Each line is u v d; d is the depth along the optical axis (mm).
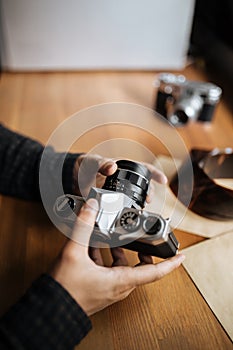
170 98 637
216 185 411
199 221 435
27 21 730
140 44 791
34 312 278
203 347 320
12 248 404
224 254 397
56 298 283
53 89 748
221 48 826
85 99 714
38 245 408
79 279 298
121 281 315
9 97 710
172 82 627
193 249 402
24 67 798
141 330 333
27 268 383
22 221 436
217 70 843
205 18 853
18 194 458
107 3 723
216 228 427
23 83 765
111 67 822
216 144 591
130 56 808
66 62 800
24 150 464
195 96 619
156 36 781
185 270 383
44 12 722
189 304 354
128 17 748
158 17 753
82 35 764
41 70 807
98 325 335
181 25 768
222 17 806
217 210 421
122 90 753
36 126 620
